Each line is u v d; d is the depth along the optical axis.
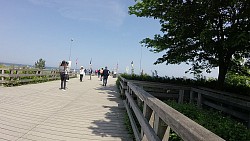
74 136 5.16
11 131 5.11
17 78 14.65
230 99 6.98
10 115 6.46
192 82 12.12
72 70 34.12
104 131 5.73
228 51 9.12
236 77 13.02
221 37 8.30
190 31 8.84
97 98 11.78
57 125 5.91
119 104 10.12
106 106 9.40
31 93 11.33
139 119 4.67
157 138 2.98
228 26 8.14
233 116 7.82
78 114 7.44
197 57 10.66
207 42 8.13
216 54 9.91
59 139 4.87
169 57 10.72
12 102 8.40
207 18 8.23
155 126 3.21
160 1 8.97
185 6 8.03
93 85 20.86
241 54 9.96
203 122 5.25
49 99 9.98
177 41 9.87
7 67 13.91
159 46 10.53
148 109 3.95
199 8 7.86
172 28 10.05
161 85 11.16
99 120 6.85
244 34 6.62
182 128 2.01
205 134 1.70
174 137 4.17
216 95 7.95
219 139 1.57
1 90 11.35
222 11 8.03
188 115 6.18
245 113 7.38
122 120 7.07
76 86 18.16
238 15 7.29
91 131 5.65
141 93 4.74
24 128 5.41
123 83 12.13
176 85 11.41
